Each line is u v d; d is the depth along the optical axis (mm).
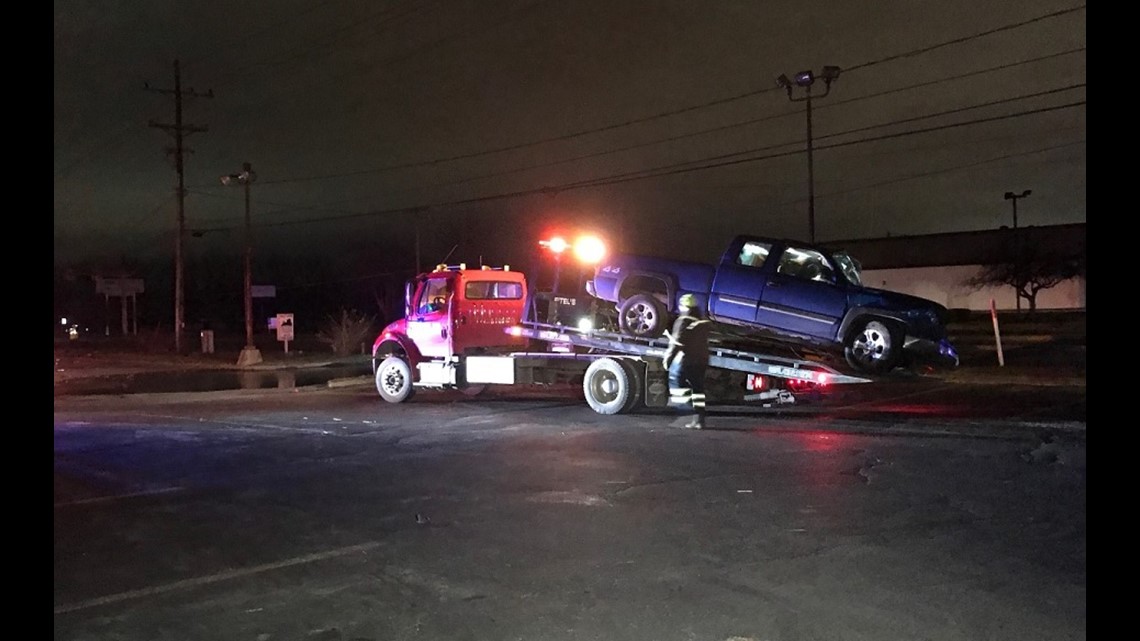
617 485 9531
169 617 5789
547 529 7781
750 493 9039
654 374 15633
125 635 5492
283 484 10117
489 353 18266
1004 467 10211
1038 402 16406
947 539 7270
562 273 17234
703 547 7129
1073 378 20453
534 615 5688
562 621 5570
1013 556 6789
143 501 9328
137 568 6902
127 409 19453
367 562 6926
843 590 6059
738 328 15133
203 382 29688
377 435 14031
